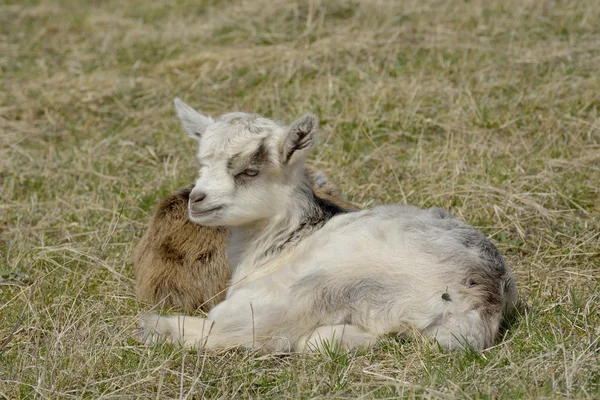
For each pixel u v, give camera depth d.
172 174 11.36
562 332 7.18
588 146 11.29
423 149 11.57
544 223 9.65
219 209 7.36
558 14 15.48
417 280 6.85
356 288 6.91
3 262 9.35
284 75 14.12
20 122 13.58
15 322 7.82
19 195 11.27
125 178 11.54
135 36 16.88
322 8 16.33
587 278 8.35
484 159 11.11
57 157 12.28
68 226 10.27
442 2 16.41
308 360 6.72
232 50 15.31
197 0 18.39
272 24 16.16
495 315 6.85
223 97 13.80
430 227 7.21
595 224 9.48
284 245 7.52
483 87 13.07
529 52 14.06
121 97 14.25
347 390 6.27
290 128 7.27
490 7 15.93
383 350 6.87
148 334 7.28
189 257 8.27
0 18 18.39
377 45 14.88
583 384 6.05
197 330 7.19
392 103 12.80
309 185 7.75
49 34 17.48
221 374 6.69
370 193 10.55
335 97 13.15
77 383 6.59
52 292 8.45
